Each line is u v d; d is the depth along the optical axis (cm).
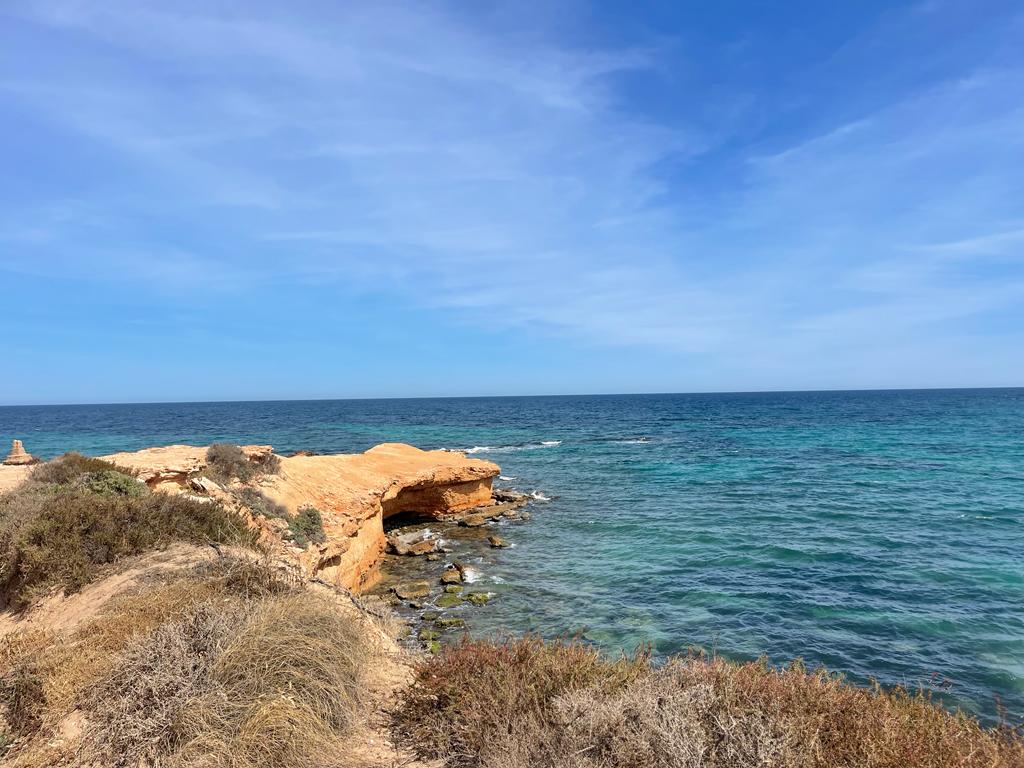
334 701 559
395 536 2431
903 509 2642
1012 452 4581
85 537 885
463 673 592
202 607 646
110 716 509
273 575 798
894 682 1159
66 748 484
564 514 2816
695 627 1434
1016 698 1091
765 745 438
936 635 1359
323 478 2119
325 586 924
